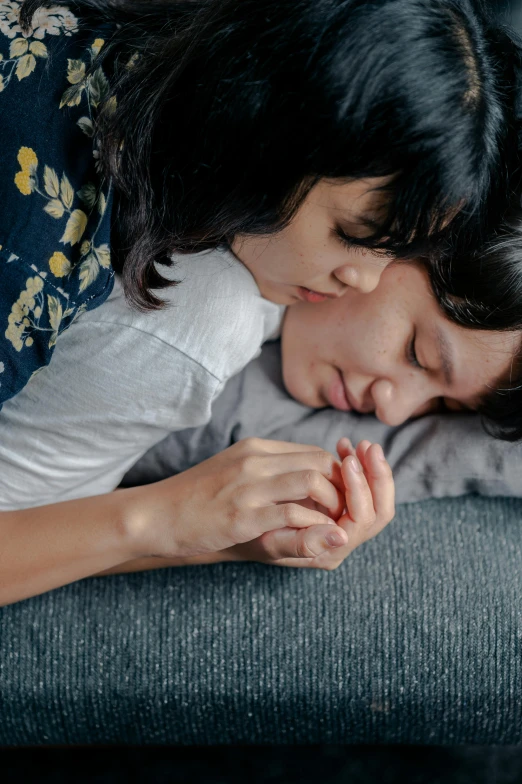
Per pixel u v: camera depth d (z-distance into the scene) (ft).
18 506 2.40
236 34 1.87
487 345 2.40
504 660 2.52
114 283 2.21
